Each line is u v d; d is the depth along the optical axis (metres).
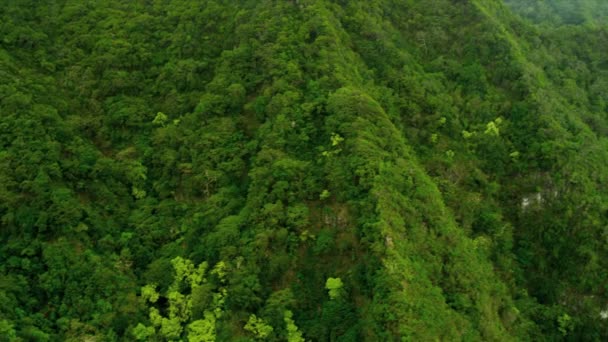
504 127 67.00
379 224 46.88
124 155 60.62
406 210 50.59
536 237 63.09
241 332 47.06
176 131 62.03
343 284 46.81
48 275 49.56
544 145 63.91
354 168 50.66
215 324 47.75
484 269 55.75
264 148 55.81
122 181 59.56
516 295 58.81
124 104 65.19
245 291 47.84
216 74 66.69
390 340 42.31
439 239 52.22
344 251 48.69
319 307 47.28
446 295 49.66
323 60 61.22
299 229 50.28
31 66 66.81
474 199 61.97
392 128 56.34
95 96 66.00
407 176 53.06
